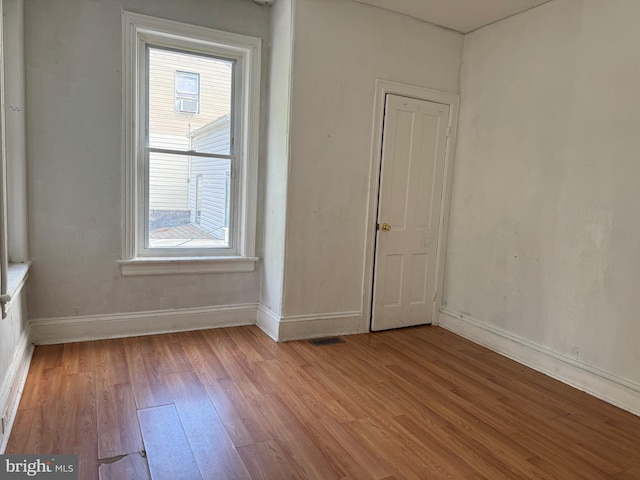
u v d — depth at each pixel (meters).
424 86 3.69
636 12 2.56
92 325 3.17
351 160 3.49
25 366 2.61
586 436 2.26
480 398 2.63
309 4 3.20
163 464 1.84
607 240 2.71
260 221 3.68
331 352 3.23
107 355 2.93
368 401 2.51
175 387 2.54
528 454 2.07
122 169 3.15
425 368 3.04
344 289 3.60
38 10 2.82
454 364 3.14
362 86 3.46
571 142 2.91
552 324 3.04
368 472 1.87
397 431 2.21
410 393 2.64
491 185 3.53
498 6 3.22
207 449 1.96
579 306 2.87
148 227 3.37
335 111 3.38
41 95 2.88
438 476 1.87
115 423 2.13
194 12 3.26
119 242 3.20
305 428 2.19
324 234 3.46
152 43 3.22
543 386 2.84
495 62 3.50
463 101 3.82
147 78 3.25
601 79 2.74
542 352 3.08
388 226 3.70
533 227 3.17
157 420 2.18
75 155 3.01
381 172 3.62
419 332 3.82
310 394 2.55
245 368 2.86
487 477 1.88
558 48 3.00
